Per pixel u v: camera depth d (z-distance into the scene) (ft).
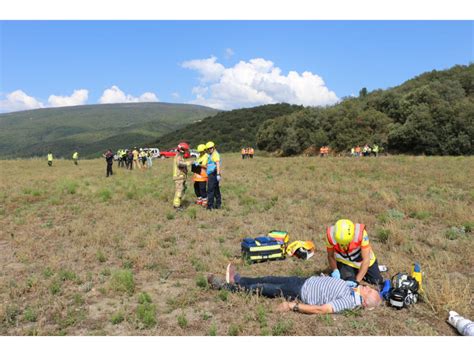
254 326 14.61
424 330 14.26
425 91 205.77
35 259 23.24
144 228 29.63
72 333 14.33
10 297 17.60
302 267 21.34
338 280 16.33
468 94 230.89
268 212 35.24
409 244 24.77
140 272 20.77
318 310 15.38
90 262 22.50
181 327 14.66
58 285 18.37
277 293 16.75
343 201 38.99
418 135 180.14
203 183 38.99
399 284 16.58
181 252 23.90
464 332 14.02
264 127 273.75
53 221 33.60
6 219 34.78
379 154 189.16
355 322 14.70
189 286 18.65
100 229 28.84
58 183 61.16
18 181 68.08
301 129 234.99
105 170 98.32
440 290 16.93
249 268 21.18
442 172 64.28
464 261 21.77
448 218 31.76
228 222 31.30
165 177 70.38
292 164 93.15
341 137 214.69
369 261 17.92
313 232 28.40
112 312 15.94
